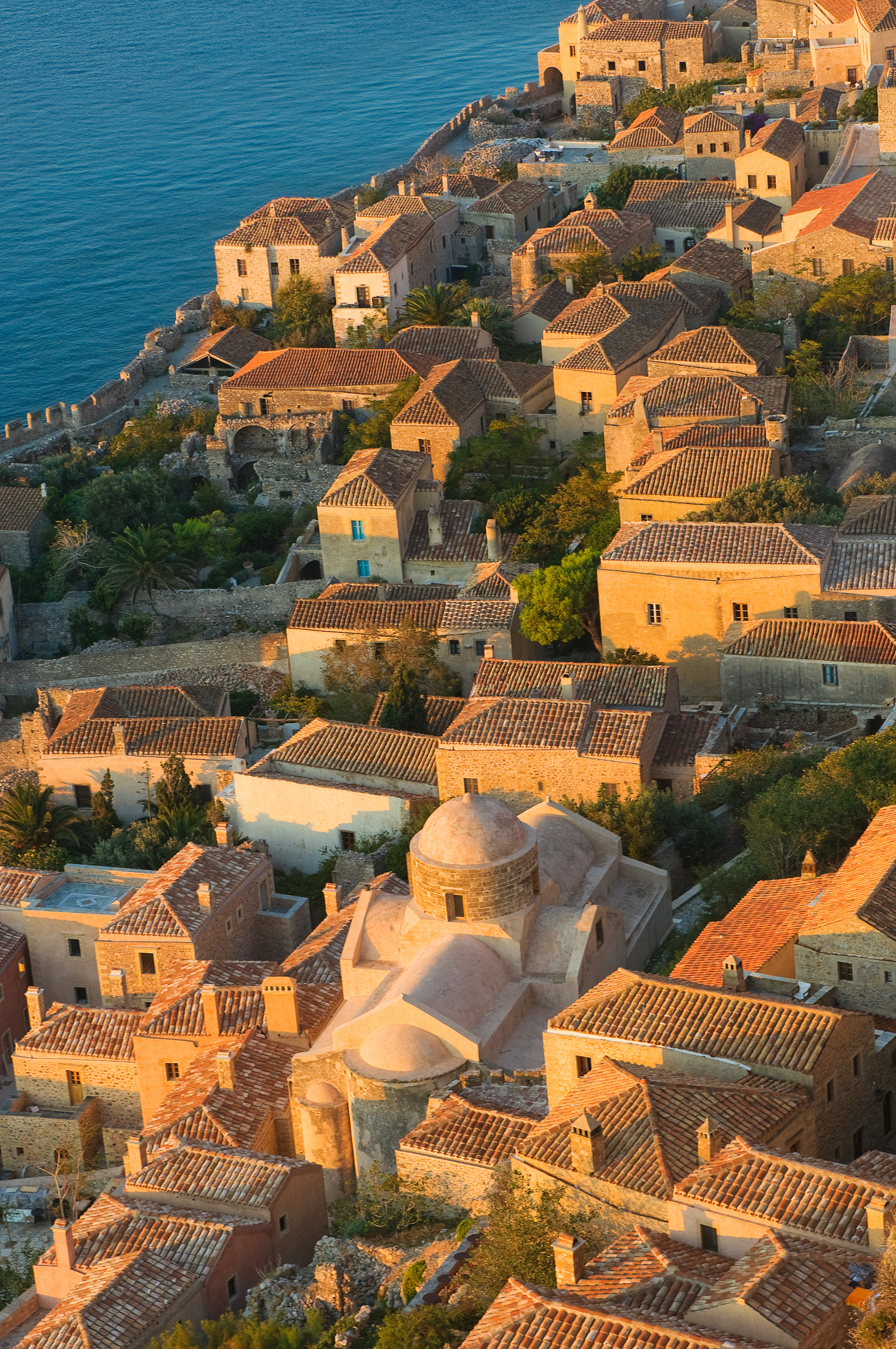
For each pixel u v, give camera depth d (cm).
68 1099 8312
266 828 10138
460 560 12569
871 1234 4522
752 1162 4850
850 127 16725
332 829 9906
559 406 13838
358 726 10231
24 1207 7869
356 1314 5647
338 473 14750
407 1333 5006
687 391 12462
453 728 9231
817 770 8019
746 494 10775
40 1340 5975
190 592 13650
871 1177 4750
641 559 10106
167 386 17988
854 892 6212
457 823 6862
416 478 12988
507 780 9094
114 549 14062
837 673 9481
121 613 13950
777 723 9606
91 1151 8231
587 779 8931
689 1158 5138
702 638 10088
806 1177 4750
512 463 13612
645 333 14038
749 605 9925
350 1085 6481
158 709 11594
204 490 15300
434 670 11231
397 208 18200
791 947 6278
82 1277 6341
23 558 14850
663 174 18075
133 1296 6097
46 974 9562
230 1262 6334
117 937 8681
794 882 6775
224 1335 5759
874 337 13488
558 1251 4697
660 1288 4512
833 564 9900
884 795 7588
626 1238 4859
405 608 11569
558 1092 5909
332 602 11788
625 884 7788
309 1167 6700
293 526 14700
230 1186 6612
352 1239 5981
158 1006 8125
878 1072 5722
